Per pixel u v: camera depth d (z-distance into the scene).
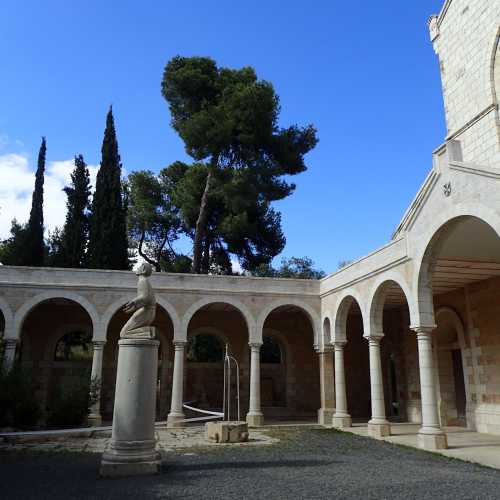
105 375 23.28
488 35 17.70
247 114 28.86
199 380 25.41
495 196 11.19
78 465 10.30
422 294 14.29
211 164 30.38
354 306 24.53
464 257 15.00
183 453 12.16
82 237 33.78
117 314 23.84
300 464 10.29
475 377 17.56
